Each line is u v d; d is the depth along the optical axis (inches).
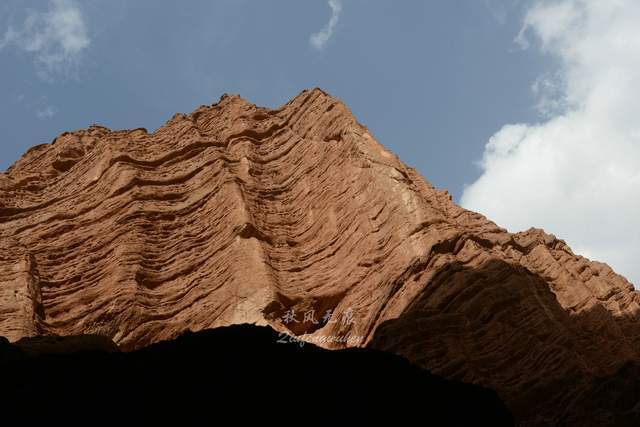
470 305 1448.1
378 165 1828.2
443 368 1338.6
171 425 1017.5
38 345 1201.4
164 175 2032.5
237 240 1756.9
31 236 1915.6
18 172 2155.5
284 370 1114.1
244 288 1631.4
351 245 1716.3
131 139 2188.7
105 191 1993.1
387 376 1144.8
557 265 1712.6
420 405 1111.0
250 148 2092.8
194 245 1819.6
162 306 1685.5
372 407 1078.4
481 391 1182.3
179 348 1143.0
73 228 1924.2
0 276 1753.2
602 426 1245.1
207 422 1022.4
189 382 1073.5
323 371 1126.4
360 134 1972.2
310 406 1072.2
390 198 1733.5
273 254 1749.5
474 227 1772.9
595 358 1438.2
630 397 1274.6
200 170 2036.2
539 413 1302.9
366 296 1588.3
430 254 1566.2
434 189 1904.5
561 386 1320.1
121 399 1042.7
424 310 1456.7
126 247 1796.3
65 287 1770.4
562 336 1403.8
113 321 1647.4
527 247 1759.4
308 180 1964.8
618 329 1551.4
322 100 2159.2
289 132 2160.4
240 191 1895.9
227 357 1117.1
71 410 1022.4
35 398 1034.1
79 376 1075.9
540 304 1459.2
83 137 2288.4
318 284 1669.5
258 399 1060.5
